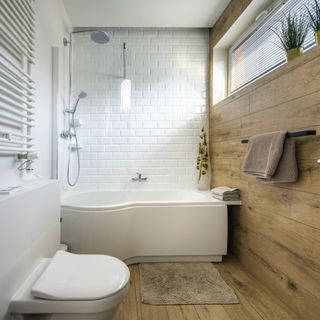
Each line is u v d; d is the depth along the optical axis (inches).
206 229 90.4
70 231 83.0
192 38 125.0
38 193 52.1
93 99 120.5
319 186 52.0
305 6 67.1
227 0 100.0
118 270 48.1
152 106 124.1
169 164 124.5
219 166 111.5
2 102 49.5
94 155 121.0
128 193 118.3
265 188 73.2
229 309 63.2
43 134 81.0
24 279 45.1
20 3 55.2
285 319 59.3
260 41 92.8
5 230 38.1
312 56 54.0
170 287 72.7
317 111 52.6
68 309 40.4
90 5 102.3
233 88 115.4
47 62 84.7
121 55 121.0
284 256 63.9
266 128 72.6
